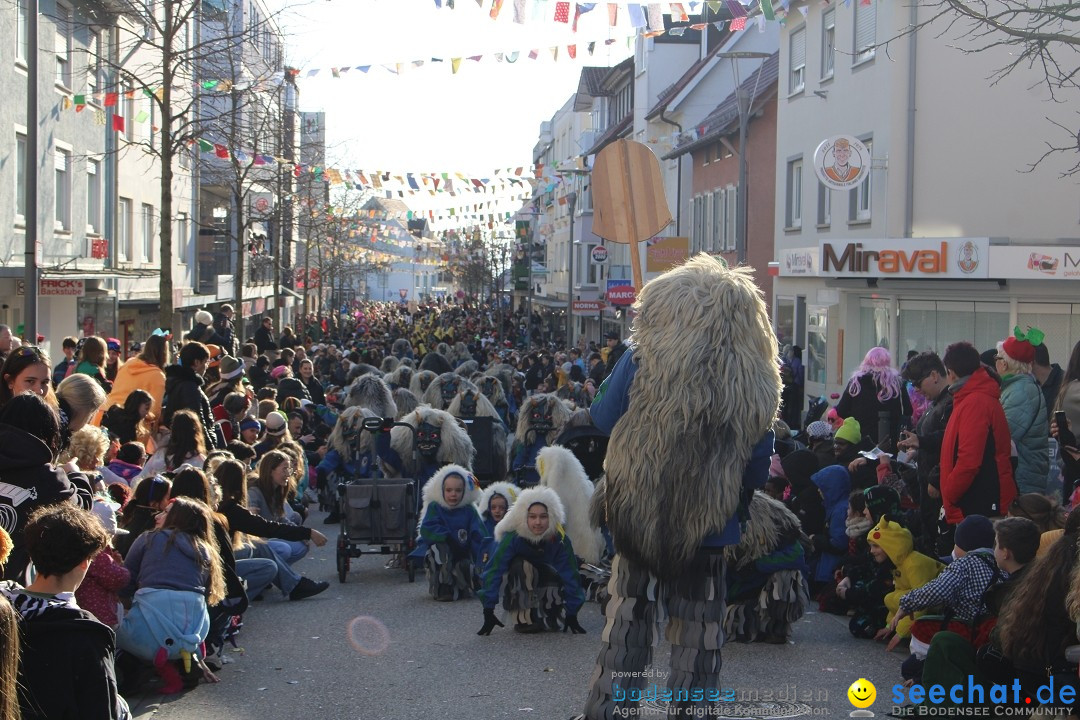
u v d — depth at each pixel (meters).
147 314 35.62
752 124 32.22
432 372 18.20
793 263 24.41
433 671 7.75
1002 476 8.04
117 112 29.67
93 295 28.08
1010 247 18.81
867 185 23.27
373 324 69.75
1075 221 20.66
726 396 4.48
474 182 31.58
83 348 13.55
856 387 12.19
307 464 16.12
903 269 20.06
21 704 4.24
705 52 47.12
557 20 13.57
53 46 25.08
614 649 4.80
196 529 7.58
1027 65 20.50
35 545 4.61
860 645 8.33
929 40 21.17
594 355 27.81
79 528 4.63
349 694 7.23
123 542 8.11
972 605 6.64
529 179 32.69
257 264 51.59
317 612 9.80
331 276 63.69
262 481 10.95
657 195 5.75
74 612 4.39
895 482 9.93
